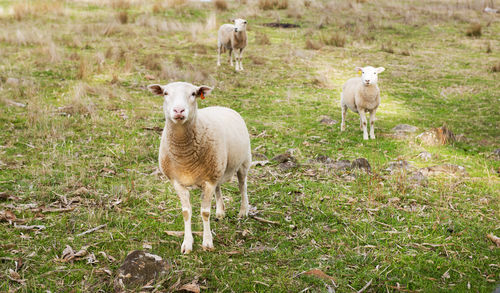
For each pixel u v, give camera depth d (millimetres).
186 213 4152
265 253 4176
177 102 3566
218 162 4043
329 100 10516
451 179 6051
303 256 4148
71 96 9234
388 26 18422
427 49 15594
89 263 3855
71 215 4711
